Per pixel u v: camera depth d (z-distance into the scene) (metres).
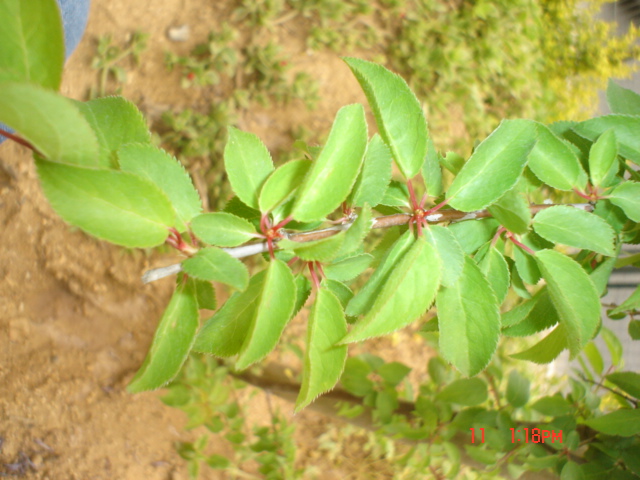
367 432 0.68
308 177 0.18
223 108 0.65
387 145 0.21
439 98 0.73
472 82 0.74
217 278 0.17
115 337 0.65
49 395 0.63
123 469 0.63
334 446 0.69
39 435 0.62
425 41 0.74
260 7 0.69
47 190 0.16
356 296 0.21
